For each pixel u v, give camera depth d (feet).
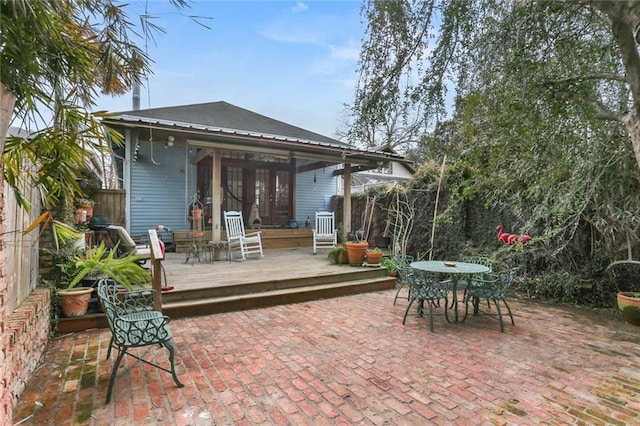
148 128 17.98
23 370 7.88
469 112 8.82
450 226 23.34
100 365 9.23
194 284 15.07
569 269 17.30
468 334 12.17
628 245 14.44
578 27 7.61
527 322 13.70
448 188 22.93
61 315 11.62
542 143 10.07
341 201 33.96
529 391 8.25
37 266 11.28
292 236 29.99
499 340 11.61
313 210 34.17
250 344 10.89
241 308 14.67
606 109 8.00
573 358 10.18
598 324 13.51
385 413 7.23
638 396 8.06
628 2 5.84
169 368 9.14
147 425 6.71
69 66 5.87
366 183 46.37
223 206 29.40
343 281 18.29
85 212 16.30
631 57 6.74
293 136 32.50
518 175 15.35
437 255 24.22
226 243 21.62
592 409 7.50
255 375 8.84
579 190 13.26
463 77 8.34
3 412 5.51
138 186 25.70
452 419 7.06
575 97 8.16
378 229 29.63
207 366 9.30
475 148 10.98
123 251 17.22
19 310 8.46
